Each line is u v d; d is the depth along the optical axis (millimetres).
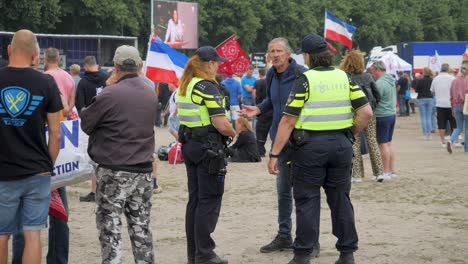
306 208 6359
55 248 6406
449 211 9648
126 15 47312
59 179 6207
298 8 64750
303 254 6387
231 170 14039
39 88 5340
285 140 6324
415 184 11977
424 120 21344
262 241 8000
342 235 6457
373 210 9711
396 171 13680
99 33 47281
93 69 10664
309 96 6238
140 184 5848
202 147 6656
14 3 40312
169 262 7184
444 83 18578
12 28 41562
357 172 12211
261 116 8359
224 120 6559
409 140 20984
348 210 6434
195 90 6621
